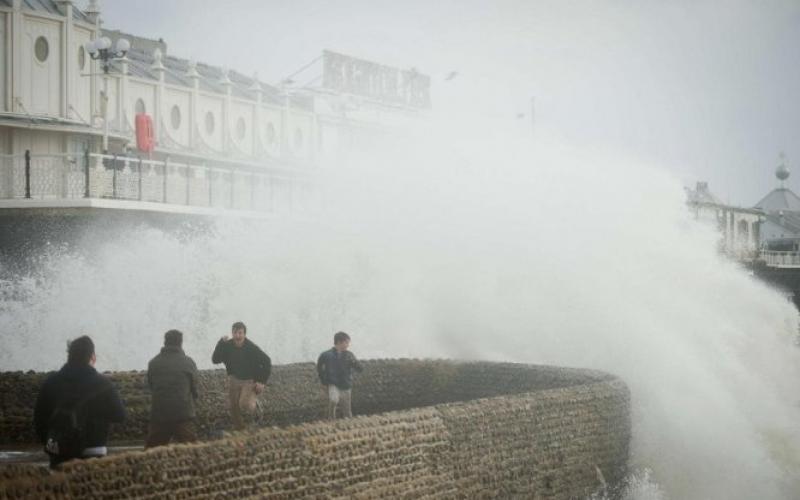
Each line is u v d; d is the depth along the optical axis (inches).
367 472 475.5
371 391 892.0
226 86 2069.4
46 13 1475.1
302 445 445.4
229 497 411.5
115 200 1339.8
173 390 552.7
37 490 346.6
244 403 650.2
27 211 1326.3
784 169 5068.9
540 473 595.5
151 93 1809.8
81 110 1560.0
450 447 527.2
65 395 431.5
